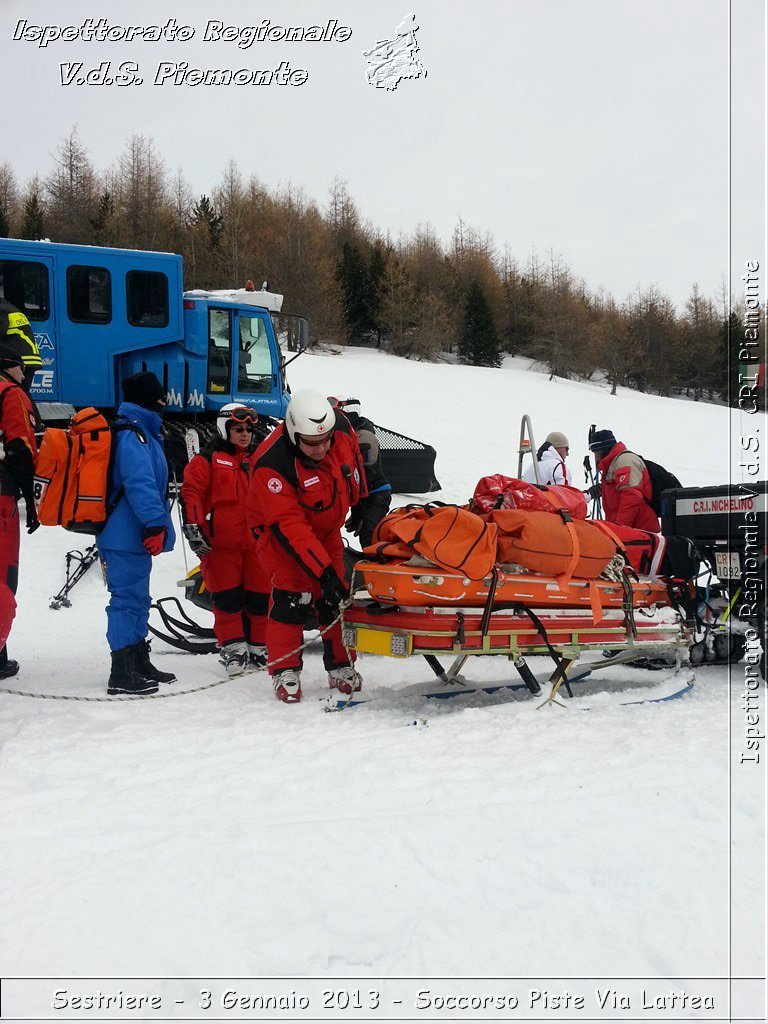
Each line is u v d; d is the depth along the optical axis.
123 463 4.84
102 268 10.64
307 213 56.69
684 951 2.27
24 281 10.37
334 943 2.28
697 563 5.31
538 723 4.17
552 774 3.36
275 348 12.12
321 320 49.66
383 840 2.75
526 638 4.61
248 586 5.56
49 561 8.42
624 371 55.84
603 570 4.91
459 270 66.94
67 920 2.35
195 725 4.24
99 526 4.89
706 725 4.13
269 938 2.29
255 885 2.50
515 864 2.65
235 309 11.62
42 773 3.50
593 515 7.30
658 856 2.71
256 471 4.55
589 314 64.19
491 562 4.38
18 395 4.82
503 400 30.81
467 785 3.25
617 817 2.94
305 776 3.40
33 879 2.58
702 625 5.45
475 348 56.31
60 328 10.49
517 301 65.81
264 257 49.56
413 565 4.42
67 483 4.77
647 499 6.57
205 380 11.30
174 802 3.16
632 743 3.79
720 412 38.06
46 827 2.96
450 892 2.50
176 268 10.94
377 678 5.44
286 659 4.77
